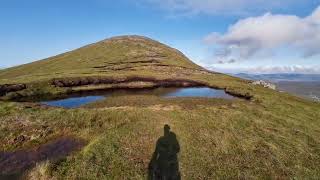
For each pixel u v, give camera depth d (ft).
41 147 71.10
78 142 74.38
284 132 90.94
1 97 167.02
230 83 256.93
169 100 144.05
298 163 67.92
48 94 188.85
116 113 94.53
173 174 56.75
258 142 78.33
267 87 288.30
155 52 528.22
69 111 93.71
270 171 62.69
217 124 90.84
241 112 111.55
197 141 74.33
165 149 67.36
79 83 223.71
